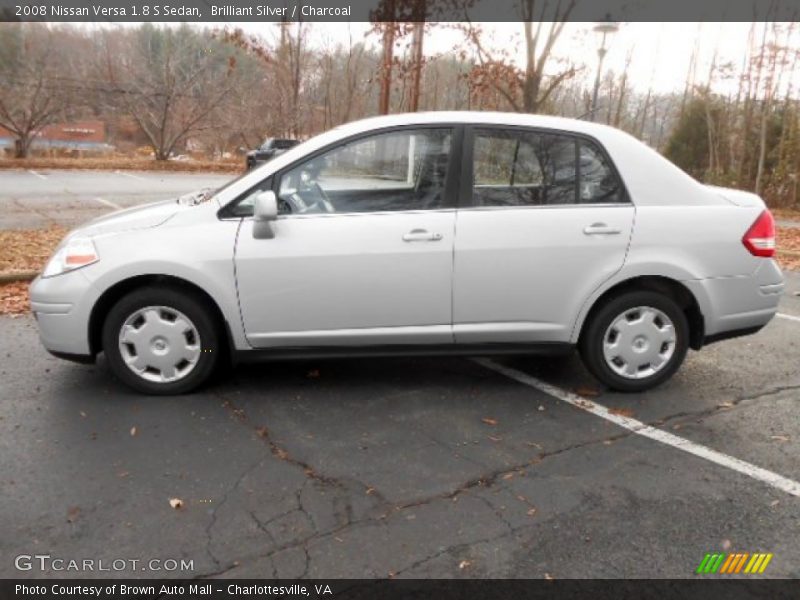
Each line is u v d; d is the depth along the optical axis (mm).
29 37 27422
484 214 3879
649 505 2957
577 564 2553
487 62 10539
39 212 12922
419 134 3914
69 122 31016
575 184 3979
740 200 4172
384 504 2941
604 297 4082
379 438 3574
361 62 18516
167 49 29219
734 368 4746
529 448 3486
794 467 3316
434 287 3891
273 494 3004
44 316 3883
